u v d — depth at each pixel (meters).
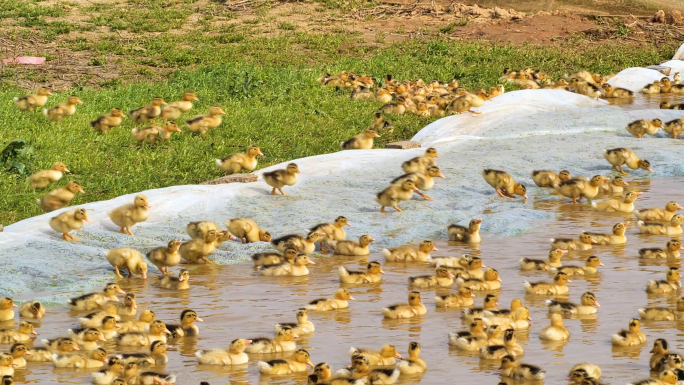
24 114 26.00
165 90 30.12
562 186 19.41
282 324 11.58
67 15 43.00
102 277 14.62
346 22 43.72
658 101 30.59
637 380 10.02
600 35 42.00
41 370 10.92
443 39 40.81
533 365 10.29
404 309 12.67
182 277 14.09
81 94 29.34
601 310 12.86
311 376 10.02
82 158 21.92
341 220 16.34
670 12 43.59
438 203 19.03
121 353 11.07
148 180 20.41
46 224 16.77
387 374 10.12
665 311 12.43
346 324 12.41
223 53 37.12
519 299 12.84
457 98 26.47
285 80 31.70
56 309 13.24
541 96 28.14
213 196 18.56
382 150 22.67
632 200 18.61
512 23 43.84
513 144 23.72
